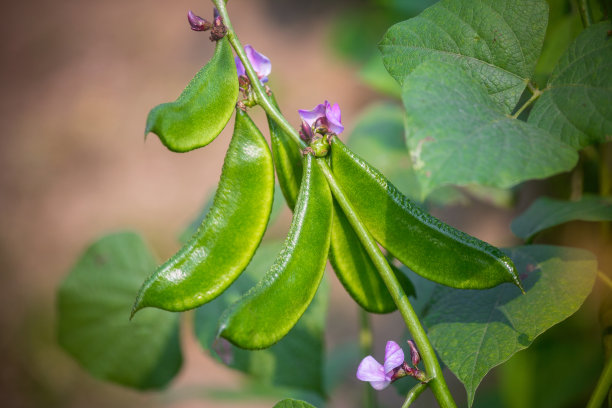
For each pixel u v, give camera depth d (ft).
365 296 1.48
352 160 1.40
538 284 1.49
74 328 2.08
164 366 2.07
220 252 1.40
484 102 1.34
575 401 2.02
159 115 1.33
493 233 3.43
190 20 1.40
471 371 1.41
